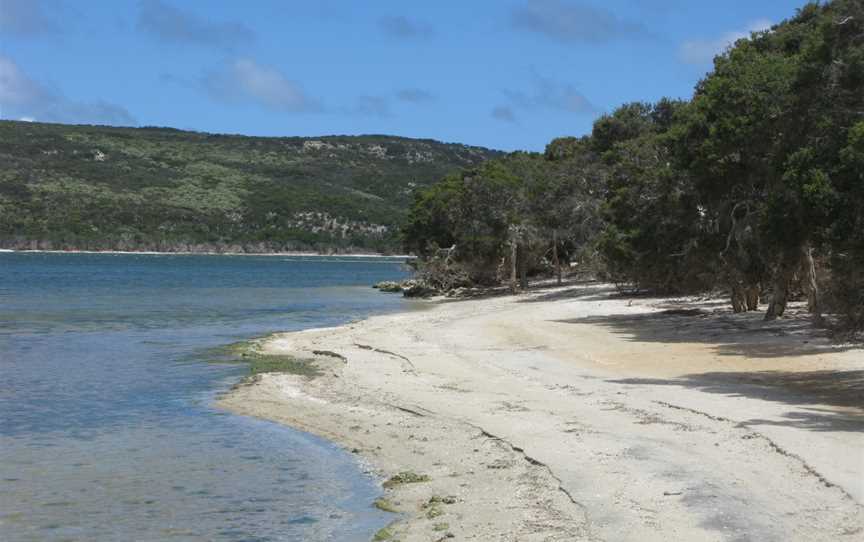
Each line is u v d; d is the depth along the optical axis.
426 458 15.91
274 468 15.59
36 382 25.62
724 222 36.66
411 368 26.53
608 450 14.98
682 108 40.62
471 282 79.12
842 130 21.33
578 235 68.69
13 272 109.38
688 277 44.03
